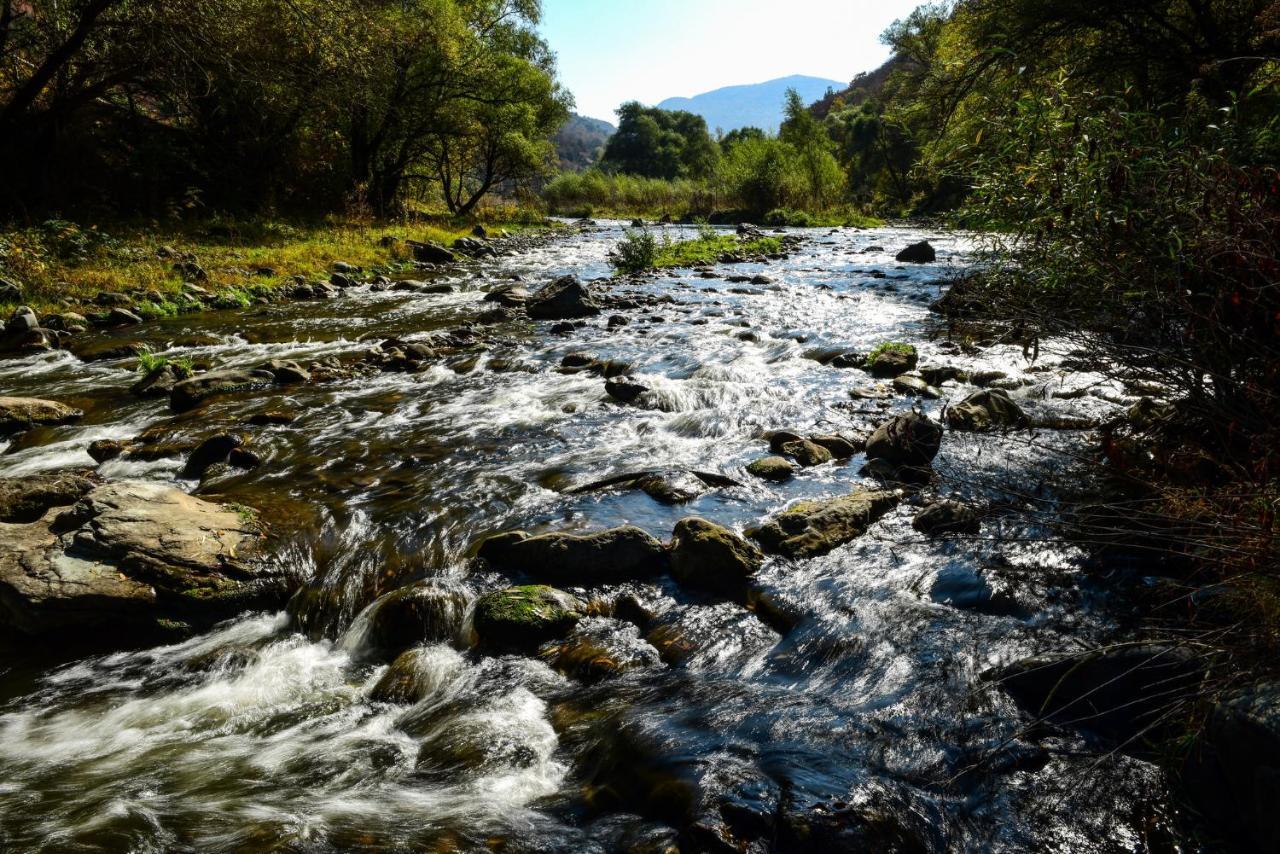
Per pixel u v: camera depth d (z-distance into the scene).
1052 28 16.20
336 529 5.36
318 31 21.08
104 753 3.53
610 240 29.23
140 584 4.59
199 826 2.98
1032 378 7.84
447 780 3.24
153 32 18.72
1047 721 3.14
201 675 4.17
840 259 20.11
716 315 12.48
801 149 46.91
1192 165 3.72
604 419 7.48
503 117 37.22
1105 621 3.67
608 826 2.83
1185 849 2.52
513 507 5.59
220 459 6.63
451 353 10.57
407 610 4.39
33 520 5.48
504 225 36.94
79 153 22.66
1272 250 3.32
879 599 4.14
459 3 34.62
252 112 24.88
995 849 2.59
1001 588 4.07
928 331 10.36
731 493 5.68
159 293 14.15
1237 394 3.79
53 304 13.08
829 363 9.20
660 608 4.34
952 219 5.69
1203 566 3.39
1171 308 3.88
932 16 41.06
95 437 7.50
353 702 3.92
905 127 17.14
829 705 3.37
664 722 3.29
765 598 4.27
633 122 110.62
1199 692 2.74
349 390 8.85
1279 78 4.72
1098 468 4.96
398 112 29.64
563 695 3.73
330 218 26.92
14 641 4.46
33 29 18.95
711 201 46.41
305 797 3.17
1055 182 4.39
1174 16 15.59
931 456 5.83
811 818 2.61
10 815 3.09
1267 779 2.32
